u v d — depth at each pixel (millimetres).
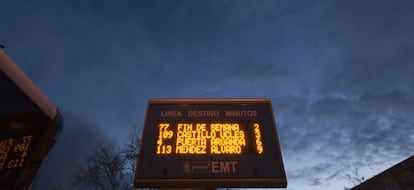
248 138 6359
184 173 5711
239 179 5656
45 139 5352
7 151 5008
